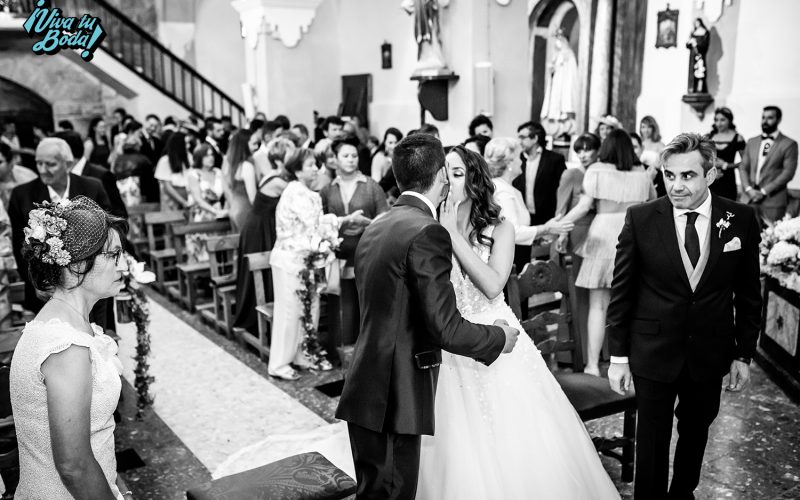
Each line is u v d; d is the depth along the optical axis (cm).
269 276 602
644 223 282
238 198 693
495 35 883
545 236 529
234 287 616
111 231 200
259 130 912
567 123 1127
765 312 510
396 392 231
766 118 735
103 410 194
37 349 183
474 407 281
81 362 184
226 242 629
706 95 869
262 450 387
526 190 621
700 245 275
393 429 230
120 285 206
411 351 233
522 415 285
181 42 1639
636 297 290
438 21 887
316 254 497
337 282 533
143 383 454
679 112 920
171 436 430
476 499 263
